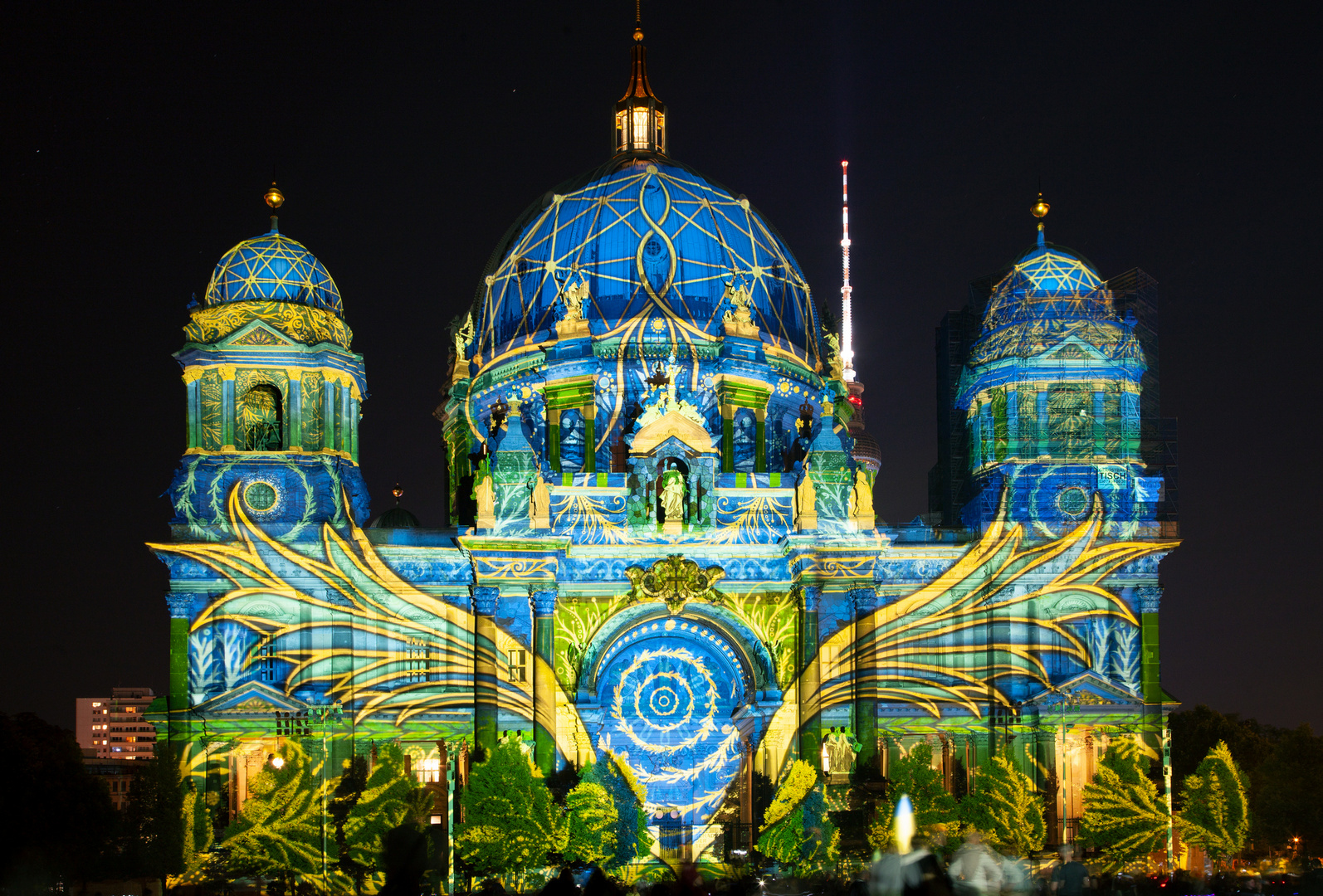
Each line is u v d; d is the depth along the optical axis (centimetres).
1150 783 8125
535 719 8444
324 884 7669
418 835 2044
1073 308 9575
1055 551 9119
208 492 8850
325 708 8500
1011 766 8012
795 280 11062
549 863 7788
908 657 8994
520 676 8569
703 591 8812
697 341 9962
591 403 9869
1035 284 9719
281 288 9306
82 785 7081
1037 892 4469
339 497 9019
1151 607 9094
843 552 8750
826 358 11281
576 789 7938
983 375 9681
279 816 7775
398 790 7669
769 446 10188
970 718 8944
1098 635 9088
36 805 6756
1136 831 8006
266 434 9488
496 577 8575
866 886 3619
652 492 8950
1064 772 8850
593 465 9750
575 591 8825
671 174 10919
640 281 10175
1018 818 7894
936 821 7812
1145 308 9975
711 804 8838
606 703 8894
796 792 7962
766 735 8719
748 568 8950
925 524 10575
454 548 8962
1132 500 9275
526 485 8744
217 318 9081
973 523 9738
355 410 9431
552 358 10006
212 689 8612
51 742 7150
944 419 11256
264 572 8756
